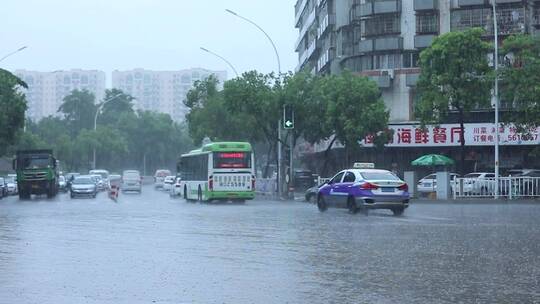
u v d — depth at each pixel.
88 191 52.97
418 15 58.19
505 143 54.00
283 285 11.48
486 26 55.97
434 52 43.59
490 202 37.78
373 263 13.77
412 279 11.91
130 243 17.64
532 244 16.59
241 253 15.48
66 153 91.12
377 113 48.81
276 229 21.03
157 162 114.50
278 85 50.84
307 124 50.34
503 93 41.88
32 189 51.81
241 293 10.83
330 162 66.25
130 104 128.38
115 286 11.48
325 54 69.88
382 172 27.67
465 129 54.81
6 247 16.91
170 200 46.78
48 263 14.13
